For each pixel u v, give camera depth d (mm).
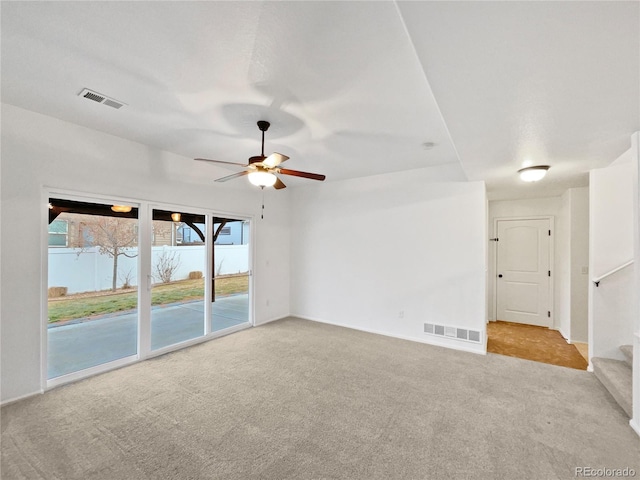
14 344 2678
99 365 3273
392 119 2822
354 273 5109
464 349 4066
